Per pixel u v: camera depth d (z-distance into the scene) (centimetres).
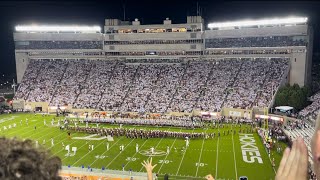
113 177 3928
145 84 8538
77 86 8869
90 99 8356
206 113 7256
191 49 8925
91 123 7019
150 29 9162
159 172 4056
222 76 8175
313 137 238
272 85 7375
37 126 6700
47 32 9769
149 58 9244
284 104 6762
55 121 7194
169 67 8950
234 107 7162
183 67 8825
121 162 4466
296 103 6656
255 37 8306
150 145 5300
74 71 9394
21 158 224
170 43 9062
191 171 4091
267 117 6612
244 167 4216
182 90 8075
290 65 7975
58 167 239
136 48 9312
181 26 8969
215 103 7425
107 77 9000
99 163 4431
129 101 8069
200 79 8275
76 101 8369
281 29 8006
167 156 4712
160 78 8631
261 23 8050
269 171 4056
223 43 8638
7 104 8850
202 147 5147
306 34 7806
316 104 6506
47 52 9800
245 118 6994
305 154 241
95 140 5638
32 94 8869
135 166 4297
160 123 6706
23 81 9344
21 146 234
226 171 4078
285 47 7969
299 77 7900
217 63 8644
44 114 8125
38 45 9831
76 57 9756
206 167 4231
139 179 3847
